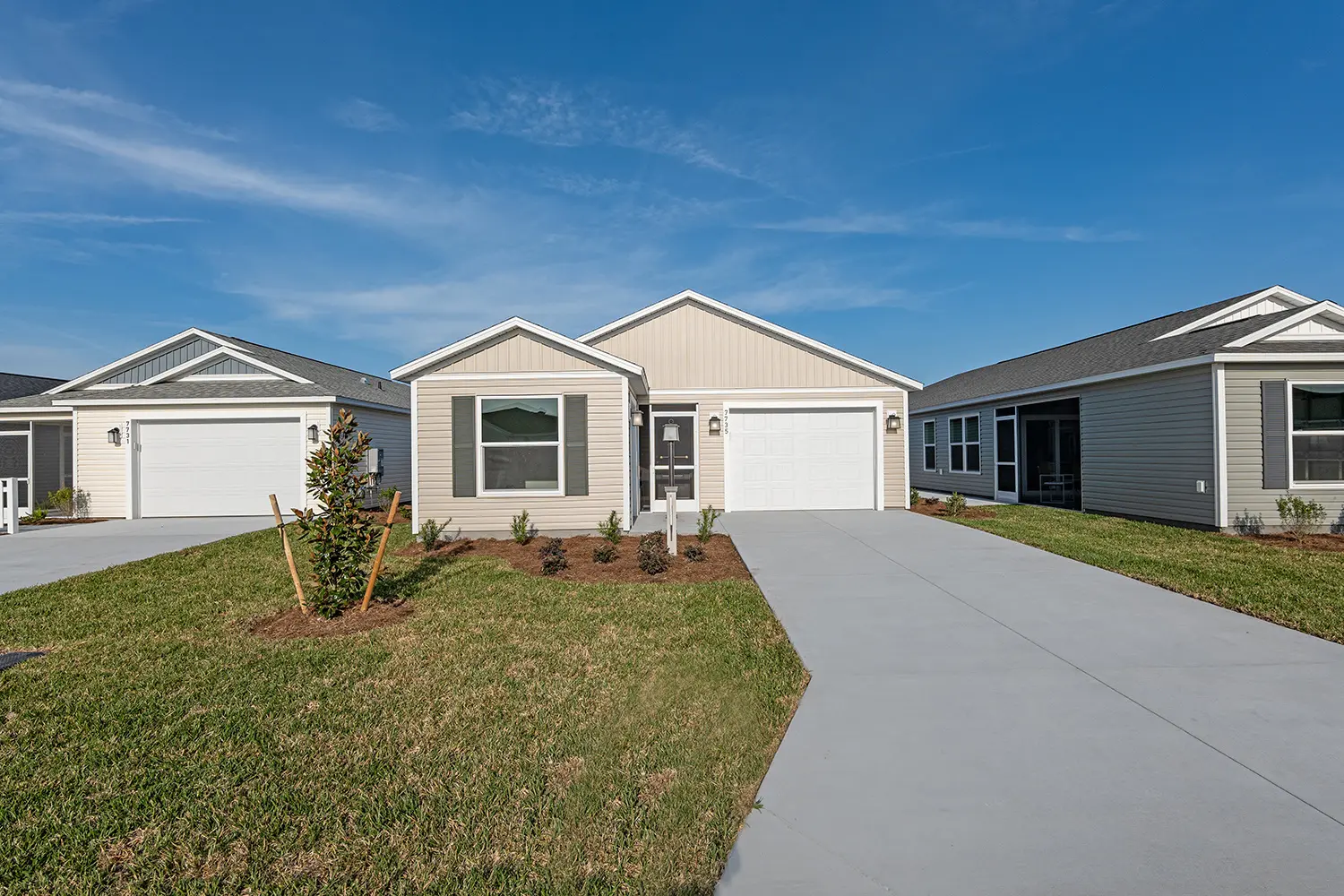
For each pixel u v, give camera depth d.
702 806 3.02
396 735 3.74
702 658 5.00
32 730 3.83
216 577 8.10
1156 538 10.19
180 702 4.22
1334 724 3.77
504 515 10.98
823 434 14.05
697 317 14.12
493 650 5.22
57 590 7.41
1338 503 10.72
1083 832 2.78
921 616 6.07
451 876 2.55
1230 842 2.70
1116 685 4.39
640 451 14.15
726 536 10.60
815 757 3.47
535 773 3.30
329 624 5.96
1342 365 10.77
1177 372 11.59
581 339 14.02
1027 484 18.27
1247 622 5.78
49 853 2.71
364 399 16.42
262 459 14.71
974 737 3.68
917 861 2.61
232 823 2.90
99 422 14.57
